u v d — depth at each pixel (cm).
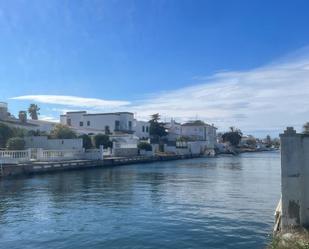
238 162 8319
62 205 2438
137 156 8344
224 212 2202
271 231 1705
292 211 1339
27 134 6894
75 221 1962
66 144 6606
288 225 1334
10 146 5538
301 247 1082
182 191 3164
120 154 8269
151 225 1873
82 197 2791
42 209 2295
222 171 5588
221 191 3169
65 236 1673
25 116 8369
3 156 4719
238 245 1529
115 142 8369
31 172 4659
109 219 2011
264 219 2002
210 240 1603
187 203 2523
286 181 1350
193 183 3828
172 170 5797
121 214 2144
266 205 2448
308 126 3659
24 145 5747
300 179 1346
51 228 1816
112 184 3703
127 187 3456
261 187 3475
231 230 1767
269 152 17212
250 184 3738
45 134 7094
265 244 1533
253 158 10575
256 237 1644
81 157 6519
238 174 5022
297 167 1345
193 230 1770
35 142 6531
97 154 6669
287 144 1359
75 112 11788
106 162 6606
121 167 6538
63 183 3775
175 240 1606
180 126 15075
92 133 9494
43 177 4425
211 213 2175
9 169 4341
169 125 14375
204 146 13125
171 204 2481
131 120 11844
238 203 2525
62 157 6053
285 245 1136
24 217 2062
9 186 3491
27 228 1817
